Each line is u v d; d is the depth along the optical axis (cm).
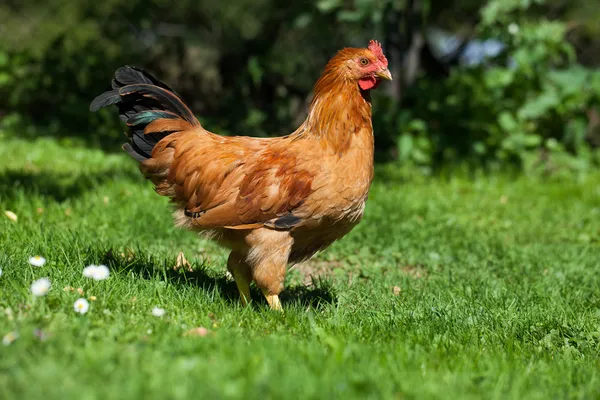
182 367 316
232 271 507
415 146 1177
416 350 392
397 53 1305
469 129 1207
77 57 1305
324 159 468
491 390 344
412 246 726
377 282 588
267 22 1478
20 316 373
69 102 1249
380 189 980
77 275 474
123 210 723
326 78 482
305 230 477
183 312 433
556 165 1224
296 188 463
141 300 443
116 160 1020
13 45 1541
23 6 1593
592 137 1444
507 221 884
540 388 357
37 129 1205
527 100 1230
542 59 1220
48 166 935
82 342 344
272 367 326
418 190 1023
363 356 360
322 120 476
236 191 470
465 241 762
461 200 984
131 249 597
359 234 748
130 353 329
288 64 1461
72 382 290
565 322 497
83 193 784
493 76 1200
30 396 277
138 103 504
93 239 603
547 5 1541
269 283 476
